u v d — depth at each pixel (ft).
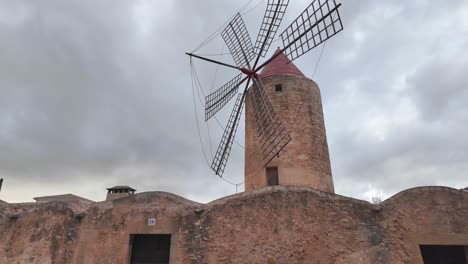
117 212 28.14
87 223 28.12
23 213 30.12
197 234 25.95
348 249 24.06
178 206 27.53
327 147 39.96
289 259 23.88
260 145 38.29
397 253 23.80
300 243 24.32
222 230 25.66
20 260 28.07
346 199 26.00
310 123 38.75
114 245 26.86
